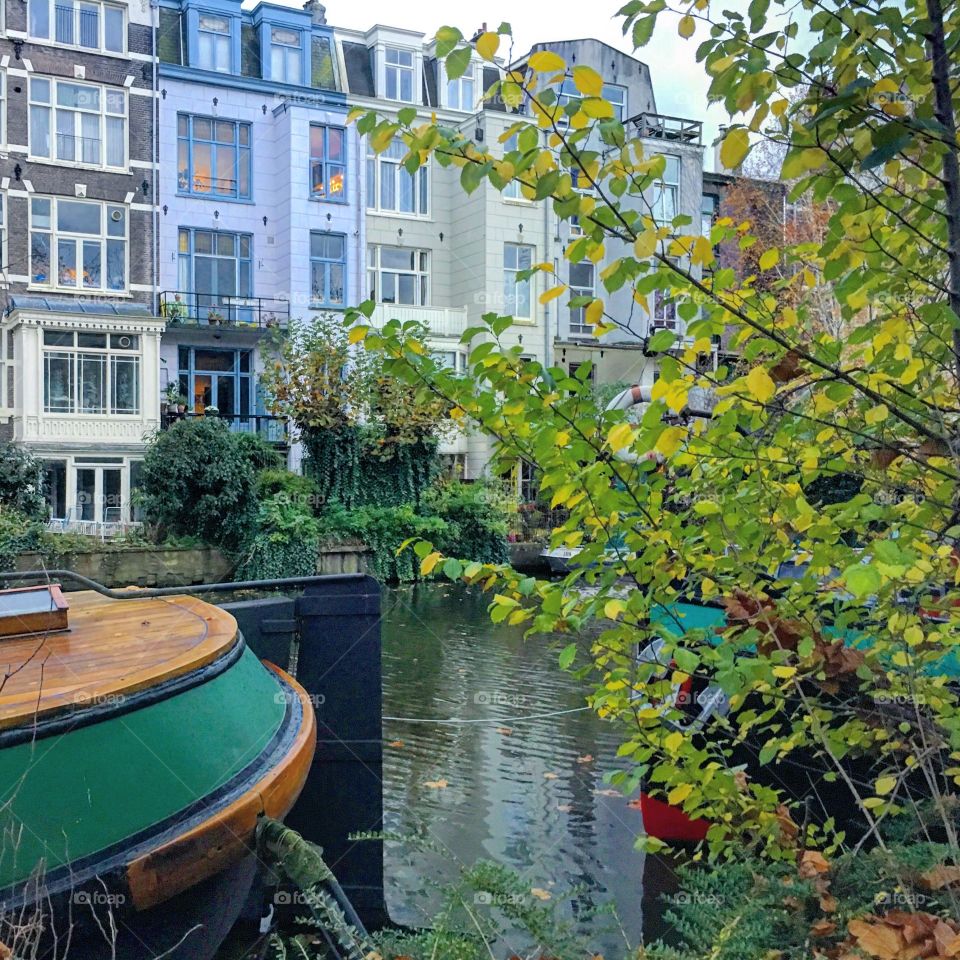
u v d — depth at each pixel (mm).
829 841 4188
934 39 2168
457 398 2621
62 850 3164
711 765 2711
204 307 23844
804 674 2811
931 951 2033
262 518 18516
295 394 20734
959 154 2232
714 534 2607
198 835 3434
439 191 26484
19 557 15953
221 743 3910
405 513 19844
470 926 3121
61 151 22000
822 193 2225
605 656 2771
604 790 6613
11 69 21328
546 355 25312
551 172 2182
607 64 26203
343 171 24906
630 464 2602
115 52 22438
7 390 21391
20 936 2568
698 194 25047
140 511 21094
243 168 24469
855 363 2746
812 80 2252
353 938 2947
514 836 5750
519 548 21000
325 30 25703
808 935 2627
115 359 21750
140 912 3312
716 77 2240
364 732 5445
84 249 22234
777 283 2871
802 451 2551
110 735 3443
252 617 5367
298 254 24250
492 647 12172
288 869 3637
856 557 2525
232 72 24344
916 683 2676
